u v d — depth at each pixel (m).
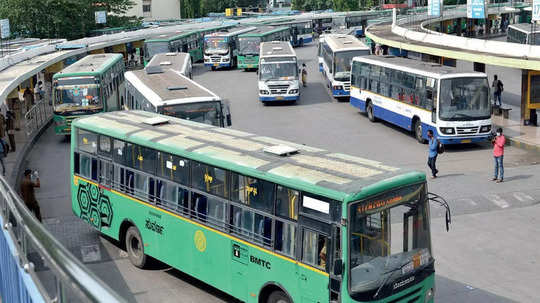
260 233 10.42
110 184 14.24
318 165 10.39
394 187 9.33
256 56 53.59
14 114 30.34
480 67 31.38
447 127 24.33
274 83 36.25
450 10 79.56
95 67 29.72
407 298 9.49
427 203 9.81
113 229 14.35
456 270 13.40
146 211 13.14
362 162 10.57
